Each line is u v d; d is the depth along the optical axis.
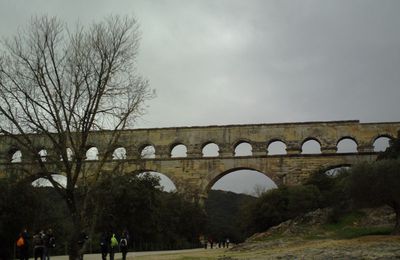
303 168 67.62
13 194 44.31
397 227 42.56
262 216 71.75
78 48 30.88
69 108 29.58
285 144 69.38
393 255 29.28
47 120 29.44
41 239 33.44
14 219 44.03
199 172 70.69
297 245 43.66
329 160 67.00
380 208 54.03
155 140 73.25
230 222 152.62
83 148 29.45
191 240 84.94
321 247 37.59
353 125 67.88
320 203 62.34
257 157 69.31
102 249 34.62
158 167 72.12
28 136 30.53
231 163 69.94
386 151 60.84
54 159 29.17
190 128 72.75
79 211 28.94
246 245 50.91
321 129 68.69
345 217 54.44
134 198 59.47
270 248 44.69
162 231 72.31
